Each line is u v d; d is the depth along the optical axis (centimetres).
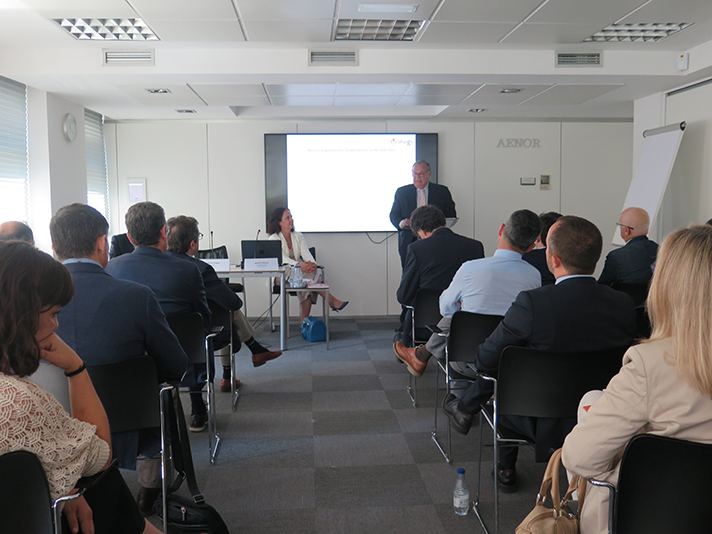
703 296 103
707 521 112
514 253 272
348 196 697
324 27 396
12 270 106
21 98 496
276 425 343
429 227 379
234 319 407
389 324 668
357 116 677
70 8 353
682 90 529
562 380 189
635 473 114
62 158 539
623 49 470
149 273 274
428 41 435
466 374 279
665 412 111
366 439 321
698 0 350
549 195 718
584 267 192
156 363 209
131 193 685
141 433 206
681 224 544
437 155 701
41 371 151
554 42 442
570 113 680
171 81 478
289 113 670
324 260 705
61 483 112
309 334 574
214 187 691
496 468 209
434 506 245
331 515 238
